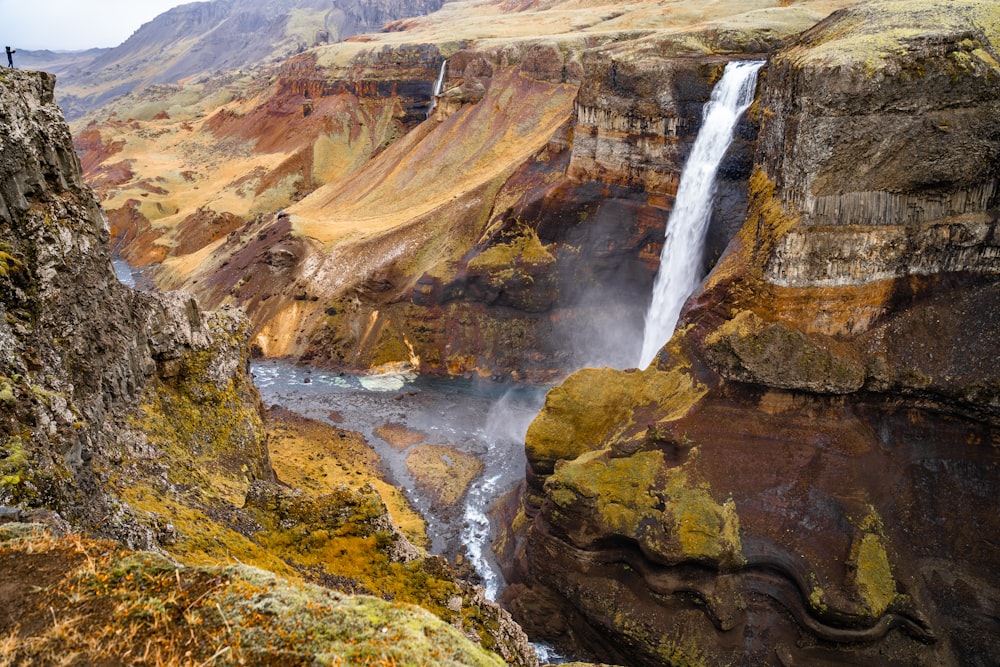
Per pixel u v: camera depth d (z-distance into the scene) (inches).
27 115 1192.8
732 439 1665.8
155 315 1589.6
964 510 1525.6
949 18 1721.2
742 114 2352.4
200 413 1620.3
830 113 1664.6
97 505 877.8
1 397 821.2
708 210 2502.5
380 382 3218.5
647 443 1708.9
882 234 1654.8
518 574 1825.8
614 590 1615.4
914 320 1637.6
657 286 2856.8
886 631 1443.2
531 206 3196.4
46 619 546.6
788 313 1721.2
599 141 3016.7
